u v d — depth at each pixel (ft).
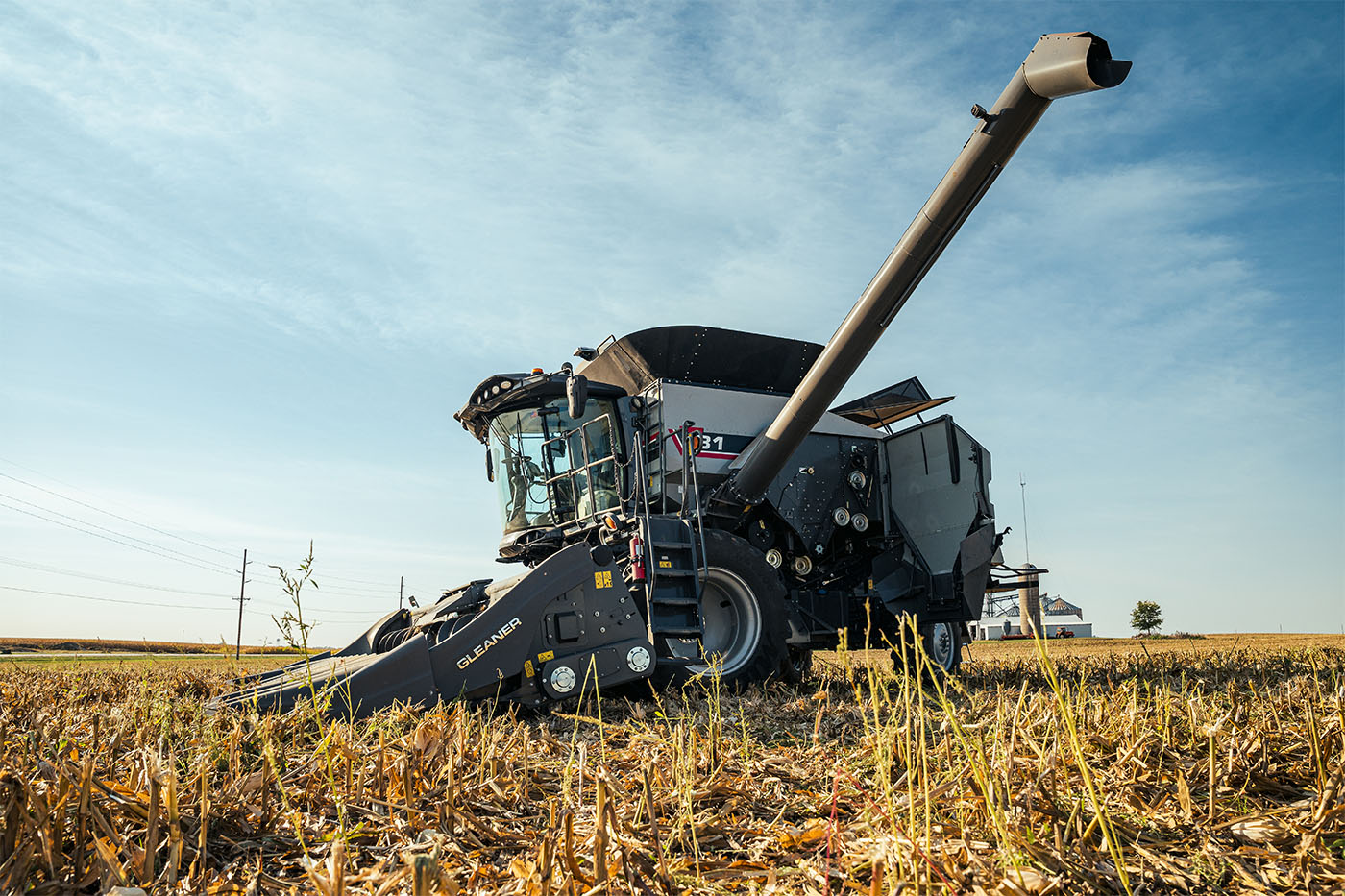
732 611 27.32
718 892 8.33
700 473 30.66
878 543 36.45
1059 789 10.84
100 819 8.40
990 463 37.09
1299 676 26.50
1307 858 8.63
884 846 8.39
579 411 26.11
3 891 7.63
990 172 21.85
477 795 11.49
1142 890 8.20
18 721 18.26
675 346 31.58
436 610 28.43
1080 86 19.76
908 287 23.84
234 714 16.83
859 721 18.06
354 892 7.97
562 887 7.43
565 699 21.80
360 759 12.51
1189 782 11.94
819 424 35.47
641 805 9.70
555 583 22.00
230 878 8.70
